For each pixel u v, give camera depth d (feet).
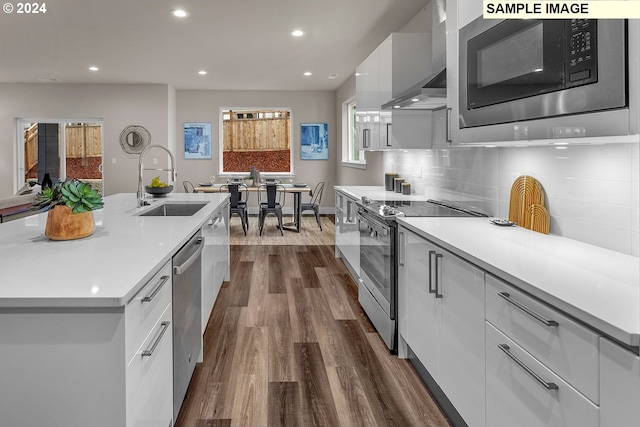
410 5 12.97
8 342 3.59
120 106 25.54
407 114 11.06
